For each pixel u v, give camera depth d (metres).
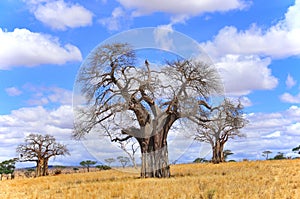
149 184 18.25
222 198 12.62
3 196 16.61
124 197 14.01
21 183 26.34
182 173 26.61
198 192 14.00
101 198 14.03
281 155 50.06
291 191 13.72
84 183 21.55
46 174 59.06
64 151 59.62
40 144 59.16
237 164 35.28
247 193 13.28
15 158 58.72
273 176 19.75
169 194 13.88
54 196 15.69
